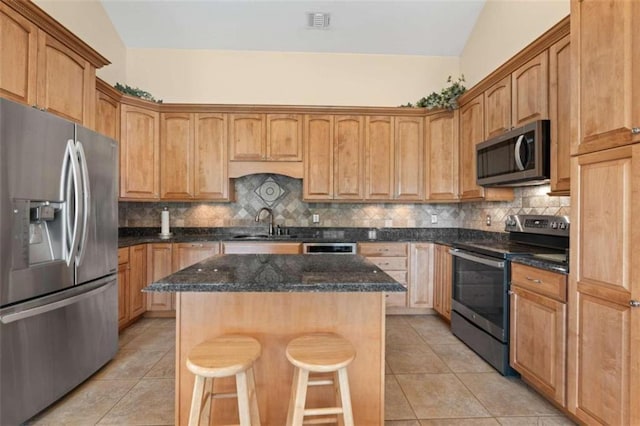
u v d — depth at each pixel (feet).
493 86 9.62
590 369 5.24
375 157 12.60
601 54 5.06
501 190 10.18
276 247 11.70
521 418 6.06
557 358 5.95
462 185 11.64
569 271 5.66
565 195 7.02
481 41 11.81
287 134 12.49
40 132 5.97
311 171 12.53
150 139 11.96
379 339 5.13
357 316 5.13
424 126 12.58
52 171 6.20
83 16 10.28
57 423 5.85
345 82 13.48
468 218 12.84
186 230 13.30
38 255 6.16
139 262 10.91
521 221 9.37
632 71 4.58
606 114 4.98
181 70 13.11
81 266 6.91
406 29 12.38
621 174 4.72
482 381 7.34
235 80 13.25
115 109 11.07
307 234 13.52
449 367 7.98
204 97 13.17
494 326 7.87
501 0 10.59
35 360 5.91
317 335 4.83
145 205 13.14
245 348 4.40
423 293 11.91
